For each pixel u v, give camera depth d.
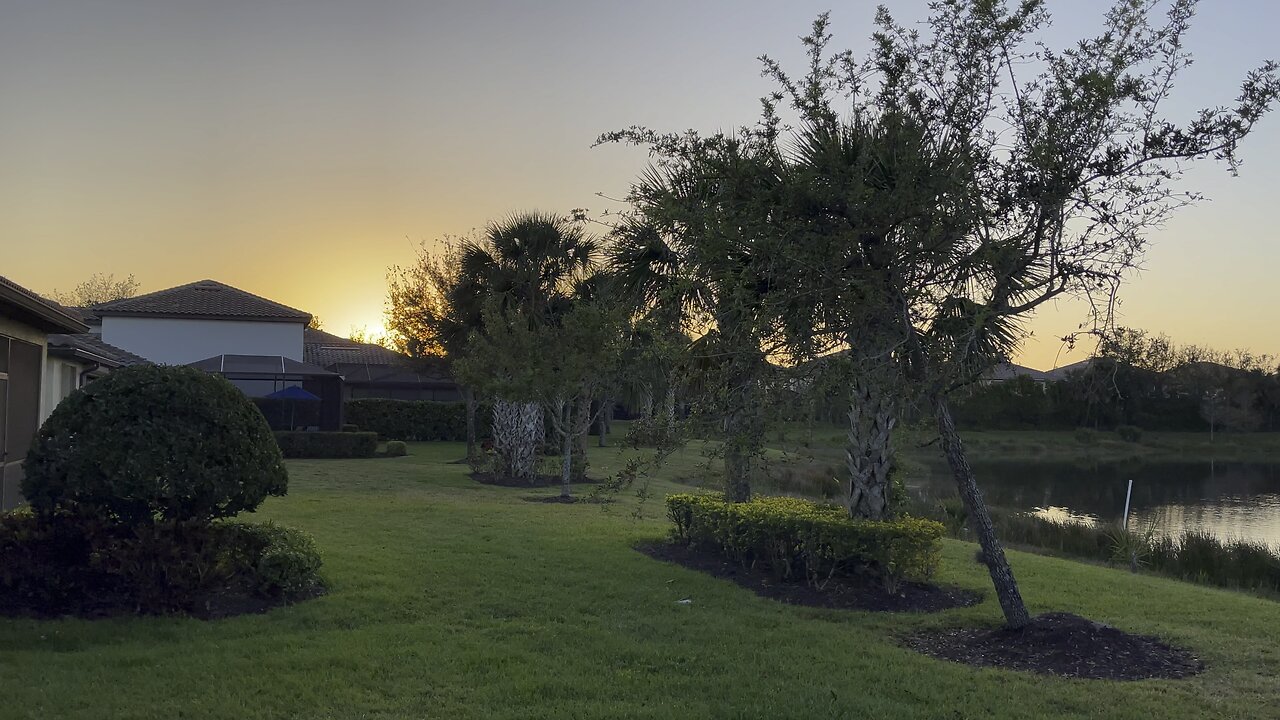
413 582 8.74
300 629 7.09
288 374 30.72
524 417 22.03
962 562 11.25
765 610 8.21
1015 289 6.97
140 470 7.31
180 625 6.99
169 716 5.12
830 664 6.56
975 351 6.90
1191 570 14.58
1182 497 28.94
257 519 12.79
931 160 6.77
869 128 7.70
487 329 19.56
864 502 9.52
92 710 5.14
